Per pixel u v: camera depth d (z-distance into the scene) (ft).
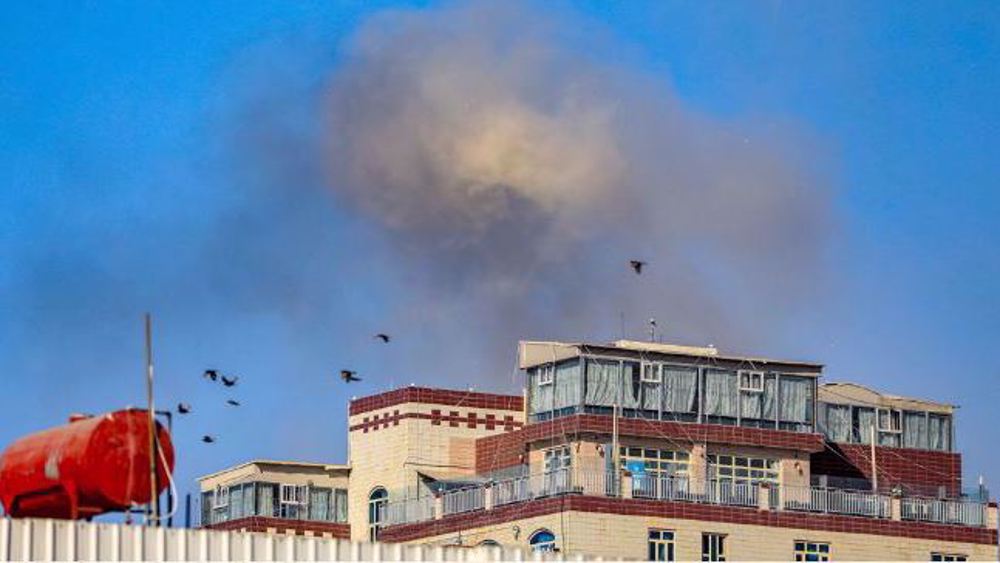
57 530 372.79
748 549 629.51
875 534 646.33
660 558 619.67
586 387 643.45
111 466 407.64
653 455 638.53
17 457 416.87
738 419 654.94
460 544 640.17
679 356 652.89
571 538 611.06
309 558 389.60
